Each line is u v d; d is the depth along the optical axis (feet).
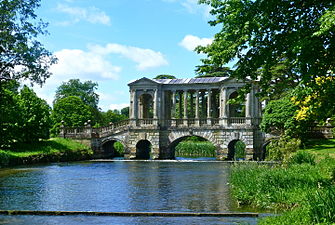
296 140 125.80
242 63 57.93
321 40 47.96
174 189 81.10
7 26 115.65
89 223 51.03
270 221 41.96
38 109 164.66
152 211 58.13
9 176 105.70
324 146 130.62
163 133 187.21
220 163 157.58
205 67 59.93
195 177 104.06
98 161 168.66
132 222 51.39
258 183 65.36
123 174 112.88
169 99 205.26
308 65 49.16
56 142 176.96
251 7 53.06
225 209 58.85
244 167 84.84
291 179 65.57
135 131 188.24
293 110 141.79
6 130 147.54
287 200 56.65
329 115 57.31
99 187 84.48
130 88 193.57
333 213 38.37
